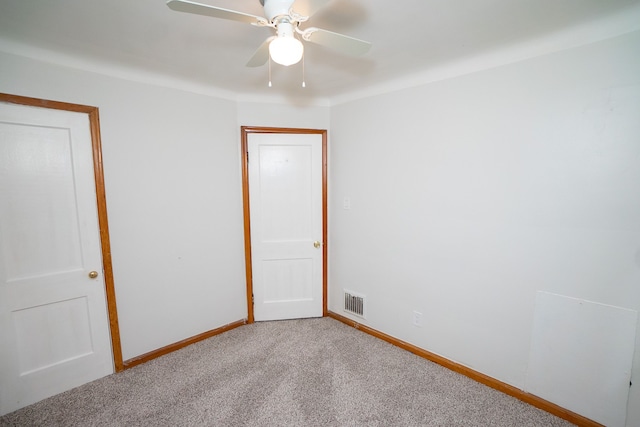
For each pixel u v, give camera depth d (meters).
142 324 2.27
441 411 1.77
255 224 2.85
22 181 1.76
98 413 1.76
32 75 1.74
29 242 1.80
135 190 2.17
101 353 2.08
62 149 1.87
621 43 1.43
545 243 1.72
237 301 2.86
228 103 2.65
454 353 2.17
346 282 2.89
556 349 1.73
